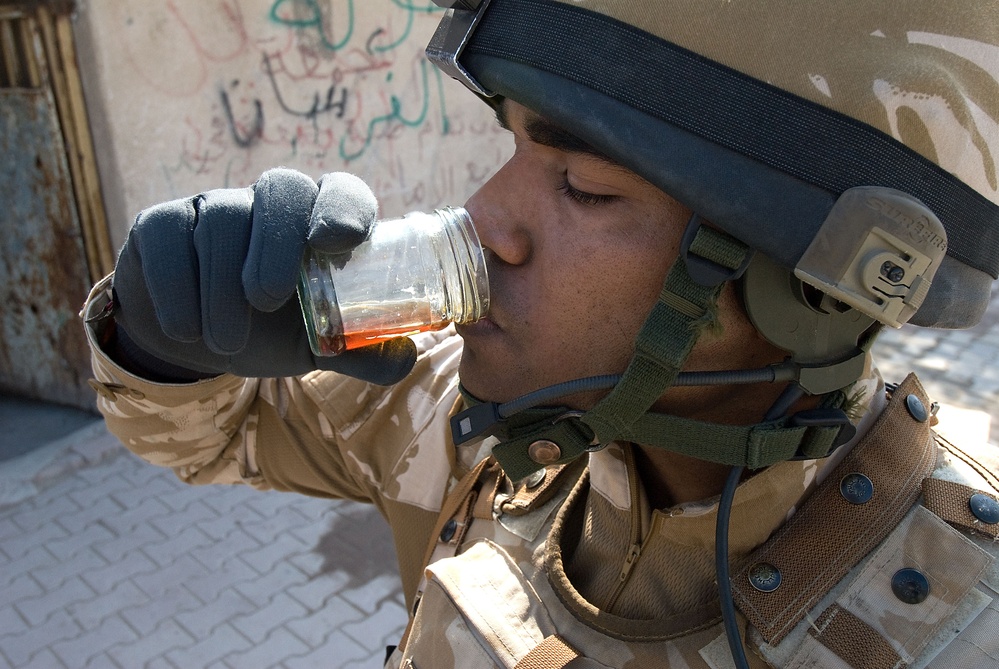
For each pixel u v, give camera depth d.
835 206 0.64
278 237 0.72
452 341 1.20
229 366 0.85
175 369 1.01
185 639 3.13
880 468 0.82
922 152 0.67
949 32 0.66
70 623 3.20
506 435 0.83
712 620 0.80
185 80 3.85
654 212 0.70
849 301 0.66
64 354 4.34
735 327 0.74
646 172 0.66
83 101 3.64
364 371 0.84
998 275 0.80
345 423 1.18
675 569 0.85
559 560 0.90
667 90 0.65
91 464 4.13
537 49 0.69
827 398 0.77
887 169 0.65
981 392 4.46
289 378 1.21
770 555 0.80
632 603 0.87
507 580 0.90
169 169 3.89
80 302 4.10
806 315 0.71
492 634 0.85
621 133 0.66
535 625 0.86
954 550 0.76
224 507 3.88
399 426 1.16
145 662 3.03
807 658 0.75
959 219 0.70
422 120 5.07
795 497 0.82
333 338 0.76
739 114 0.65
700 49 0.65
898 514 0.79
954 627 0.73
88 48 3.54
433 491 1.12
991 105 0.69
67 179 3.81
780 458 0.74
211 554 3.57
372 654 3.07
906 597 0.75
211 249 0.73
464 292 0.76
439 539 1.05
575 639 0.85
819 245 0.65
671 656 0.80
